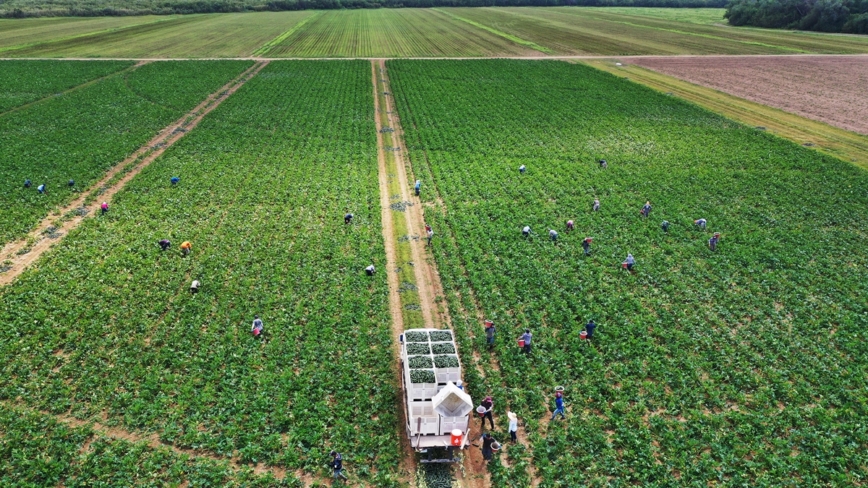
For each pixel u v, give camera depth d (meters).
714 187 64.00
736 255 49.22
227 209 57.22
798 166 70.38
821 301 42.78
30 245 49.75
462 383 31.91
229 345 36.66
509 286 43.88
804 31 192.38
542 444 29.81
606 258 48.44
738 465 28.39
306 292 42.88
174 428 30.09
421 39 171.62
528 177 66.56
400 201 60.16
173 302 41.38
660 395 33.16
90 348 36.53
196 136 79.38
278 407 31.59
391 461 29.00
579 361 35.69
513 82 114.81
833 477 27.47
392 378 34.59
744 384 34.19
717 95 106.06
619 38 176.50
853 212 58.03
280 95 102.75
